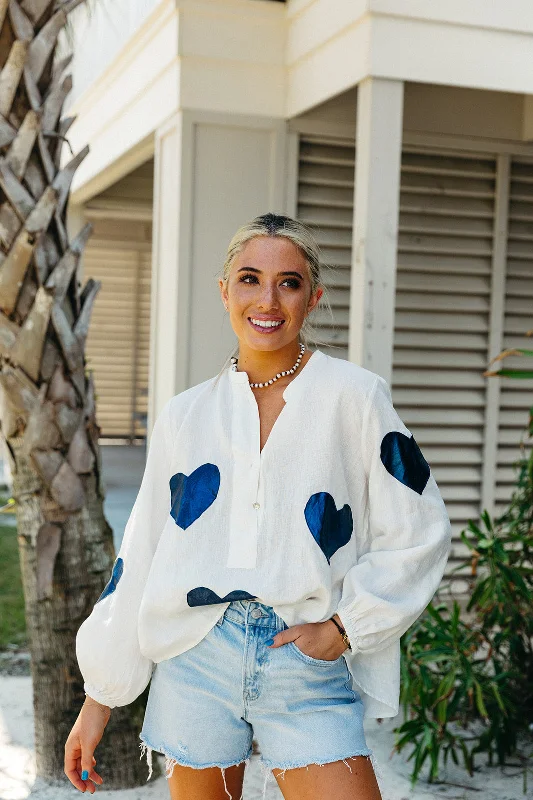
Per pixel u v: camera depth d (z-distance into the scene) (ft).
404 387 16.28
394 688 5.96
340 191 15.71
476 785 10.20
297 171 15.34
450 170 16.15
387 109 12.07
